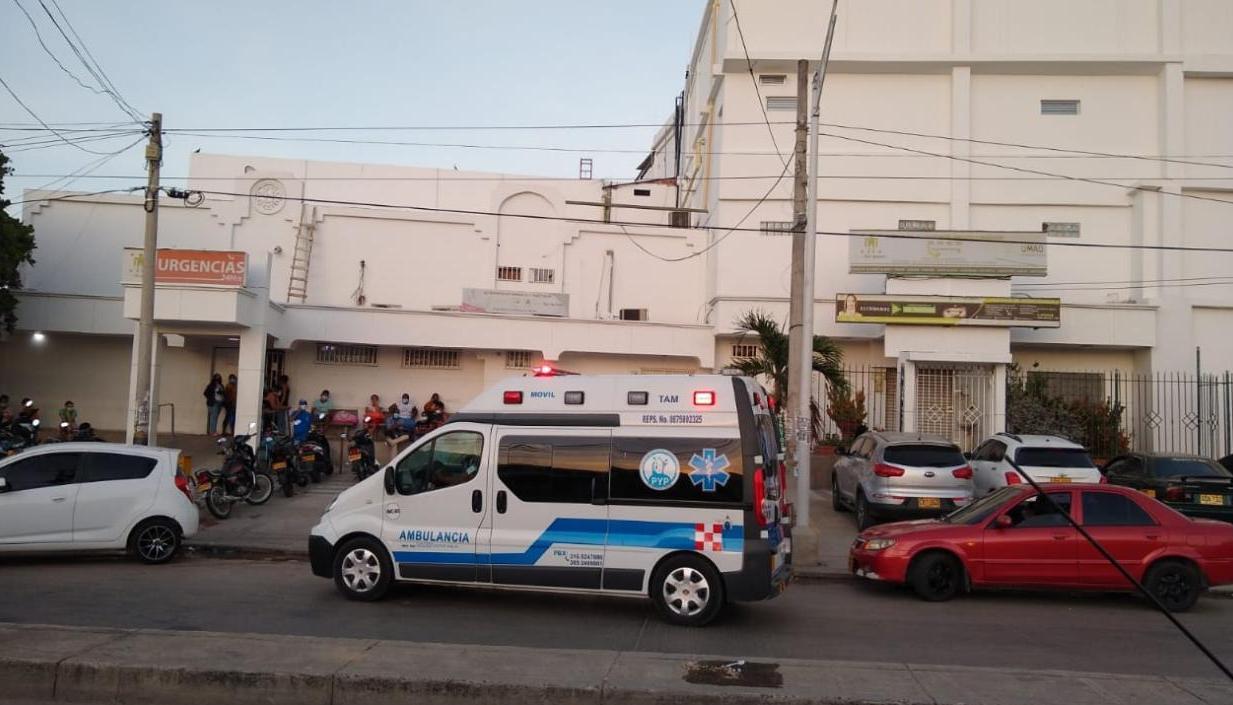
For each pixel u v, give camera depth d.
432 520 9.43
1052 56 26.59
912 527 11.31
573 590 9.05
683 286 28.48
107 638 7.18
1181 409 24.78
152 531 12.05
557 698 6.25
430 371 26.11
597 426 9.20
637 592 8.94
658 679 6.52
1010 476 15.38
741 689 6.33
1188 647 8.65
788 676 6.68
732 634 8.72
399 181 32.97
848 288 26.58
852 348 25.81
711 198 28.72
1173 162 26.20
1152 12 26.92
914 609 10.39
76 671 6.46
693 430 9.02
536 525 9.14
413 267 27.61
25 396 24.98
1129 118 26.92
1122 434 23.17
